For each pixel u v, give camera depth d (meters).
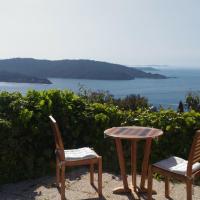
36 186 3.49
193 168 2.82
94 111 4.36
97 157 3.16
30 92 4.14
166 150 4.01
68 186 3.46
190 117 4.04
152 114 4.25
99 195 3.21
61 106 4.18
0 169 3.56
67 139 4.23
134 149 3.23
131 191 3.25
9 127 3.58
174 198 3.15
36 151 3.90
